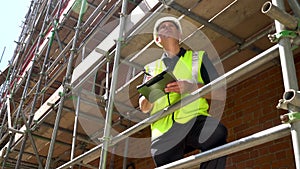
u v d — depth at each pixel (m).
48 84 6.12
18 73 9.12
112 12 4.71
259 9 3.15
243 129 4.04
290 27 1.76
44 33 7.79
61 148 6.68
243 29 3.48
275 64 3.91
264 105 3.91
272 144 3.68
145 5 3.78
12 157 7.40
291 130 1.55
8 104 7.55
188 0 3.20
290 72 1.66
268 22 3.34
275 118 3.71
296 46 1.81
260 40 3.55
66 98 4.79
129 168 5.88
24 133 5.80
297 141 1.50
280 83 3.82
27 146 6.64
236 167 3.97
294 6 1.86
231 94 4.41
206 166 2.37
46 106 5.59
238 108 4.23
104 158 2.89
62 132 5.83
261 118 3.88
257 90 4.08
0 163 7.45
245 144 1.74
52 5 8.45
